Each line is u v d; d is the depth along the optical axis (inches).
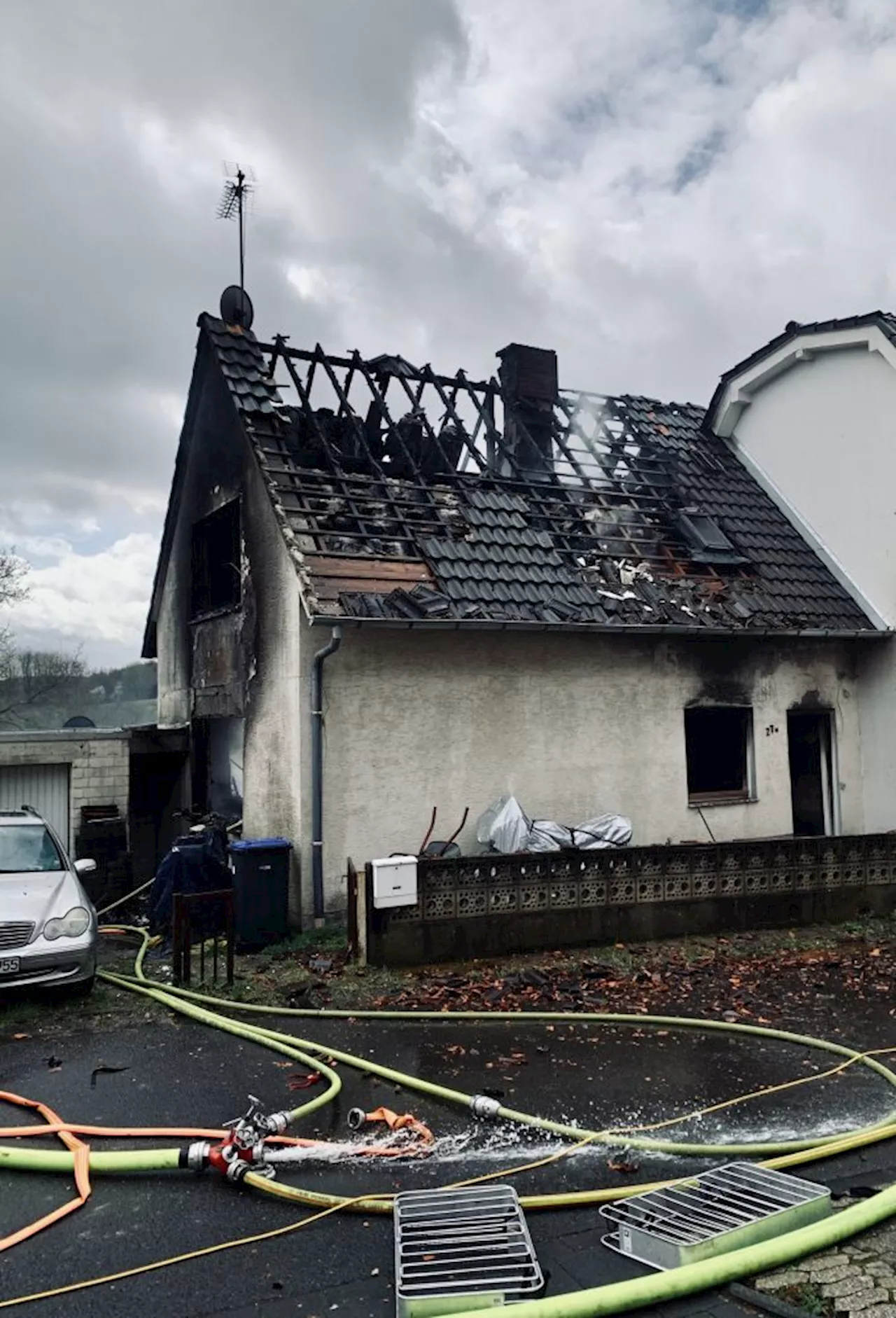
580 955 338.3
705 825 458.0
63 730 488.7
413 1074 229.1
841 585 518.0
